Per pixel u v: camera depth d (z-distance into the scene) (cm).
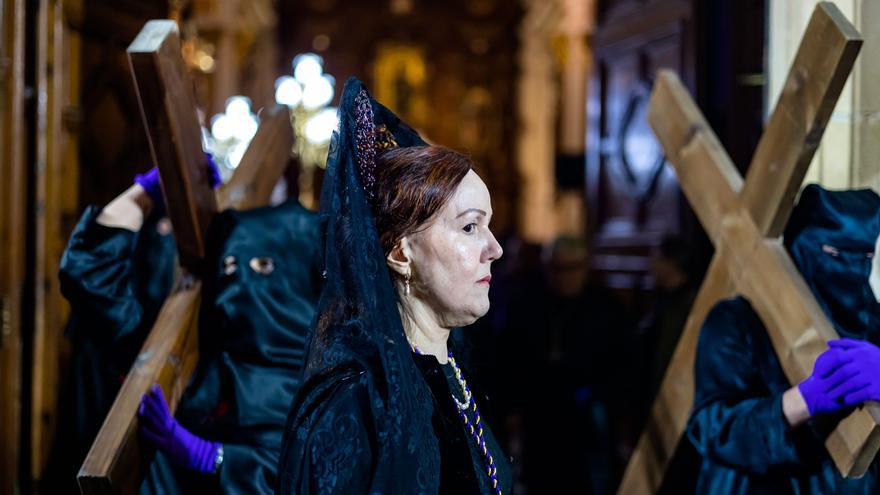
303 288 238
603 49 546
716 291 254
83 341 289
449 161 149
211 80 1139
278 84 1477
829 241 224
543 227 1511
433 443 137
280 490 133
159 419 215
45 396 344
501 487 154
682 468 267
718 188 255
